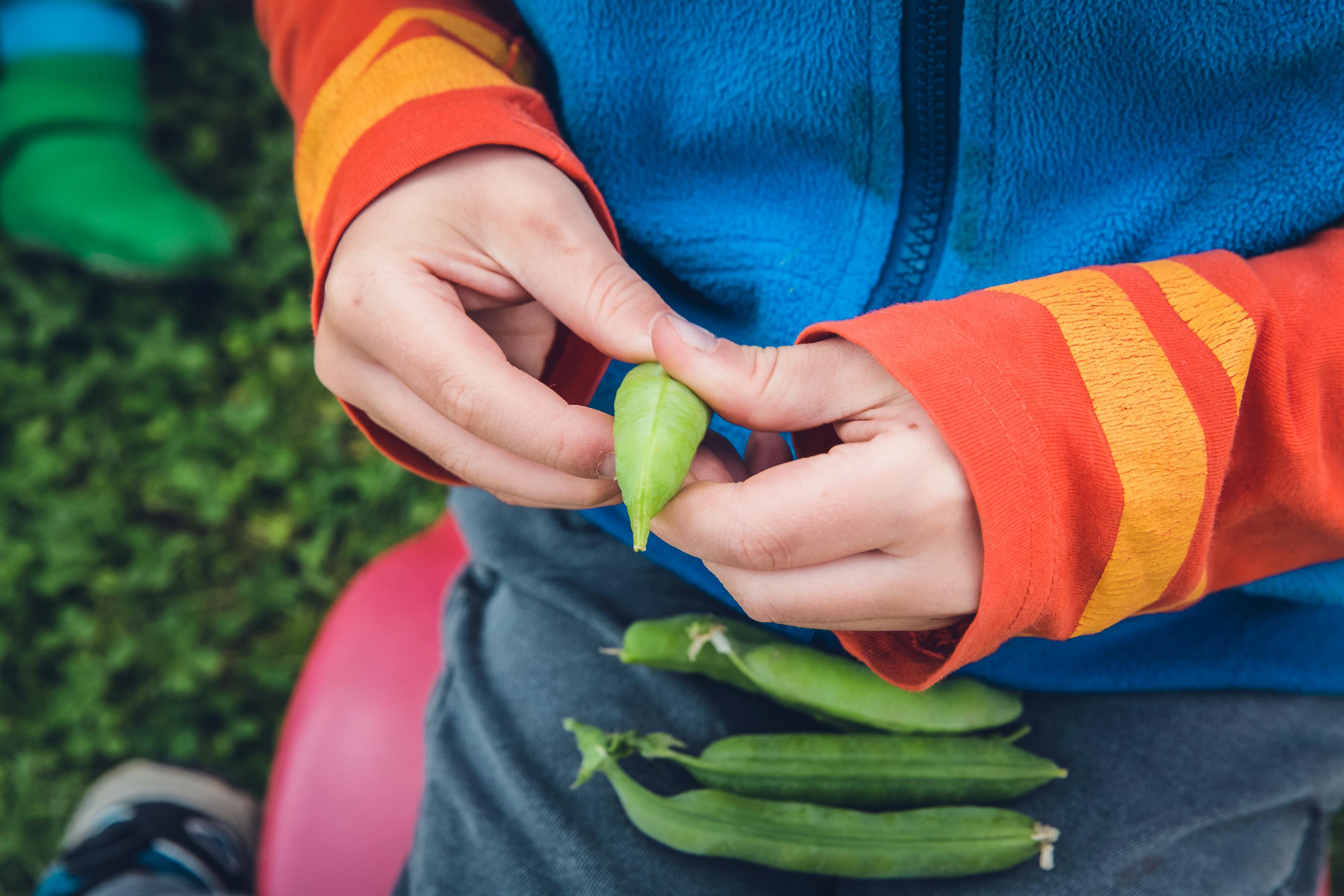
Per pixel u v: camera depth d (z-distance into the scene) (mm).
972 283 319
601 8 305
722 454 275
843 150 312
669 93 319
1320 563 311
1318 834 350
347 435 730
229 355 763
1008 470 242
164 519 711
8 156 784
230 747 620
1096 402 250
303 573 687
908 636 278
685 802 317
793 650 323
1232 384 258
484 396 264
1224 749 331
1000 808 317
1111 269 270
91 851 490
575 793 330
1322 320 273
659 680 345
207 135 871
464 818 335
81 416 738
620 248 342
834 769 321
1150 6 277
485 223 274
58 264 802
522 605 369
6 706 637
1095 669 337
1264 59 281
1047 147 299
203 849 509
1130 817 322
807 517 248
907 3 287
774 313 329
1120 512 252
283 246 809
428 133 276
